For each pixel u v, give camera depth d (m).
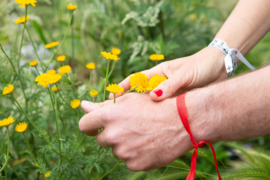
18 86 0.81
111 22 1.23
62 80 0.79
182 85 0.68
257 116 0.59
